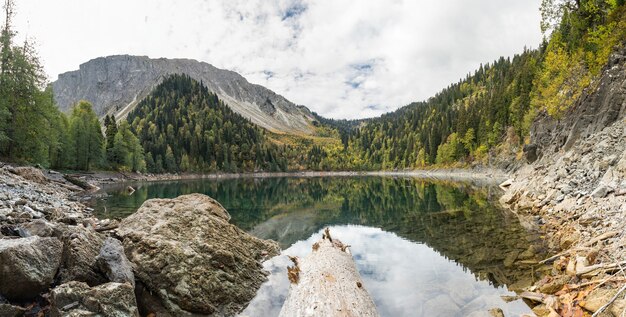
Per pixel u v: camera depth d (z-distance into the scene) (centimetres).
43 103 4219
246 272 930
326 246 1068
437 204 2653
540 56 8056
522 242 1224
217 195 3894
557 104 4284
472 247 1202
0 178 1997
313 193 4369
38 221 777
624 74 2788
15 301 543
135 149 8631
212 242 936
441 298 743
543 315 639
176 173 11438
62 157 5984
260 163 15988
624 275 674
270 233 1673
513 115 8106
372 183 6588
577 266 795
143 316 705
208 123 18075
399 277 902
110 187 4506
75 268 625
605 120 2748
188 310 735
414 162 14300
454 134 10912
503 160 7681
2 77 3778
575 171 1920
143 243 809
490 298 734
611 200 1249
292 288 786
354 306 625
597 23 3669
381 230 1659
